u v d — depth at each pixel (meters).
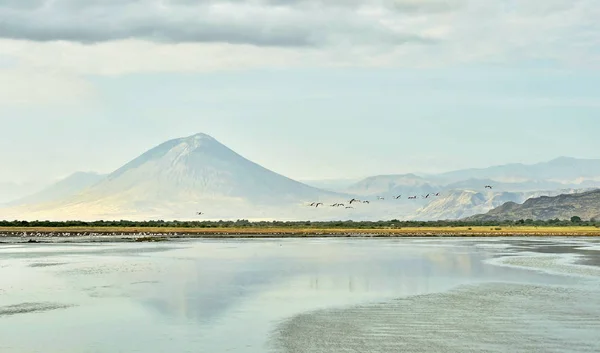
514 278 65.56
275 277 68.69
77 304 51.06
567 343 36.91
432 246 127.38
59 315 46.44
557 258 90.25
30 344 37.97
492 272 71.56
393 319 43.75
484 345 36.53
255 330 41.00
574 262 83.25
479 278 65.88
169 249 120.50
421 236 186.75
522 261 85.44
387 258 93.81
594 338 38.03
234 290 58.62
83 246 131.50
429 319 43.62
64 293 56.97
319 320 43.78
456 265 80.56
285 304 50.53
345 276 69.00
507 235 187.50
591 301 50.41
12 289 59.53
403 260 89.69
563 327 40.88
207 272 74.38
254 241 157.00
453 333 39.44
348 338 38.44
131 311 47.91
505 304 49.22
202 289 59.38
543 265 79.31
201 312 47.34
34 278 68.06
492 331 39.84
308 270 76.00
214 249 120.38
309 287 60.38
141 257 97.88
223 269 77.88
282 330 40.84
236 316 45.69
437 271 73.31
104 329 41.75
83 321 44.28
